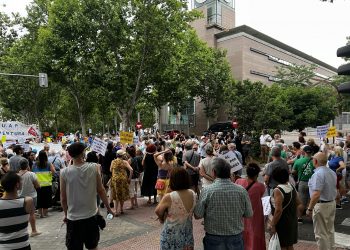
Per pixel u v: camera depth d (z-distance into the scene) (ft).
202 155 47.21
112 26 83.10
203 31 189.57
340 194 33.94
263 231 16.97
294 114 125.39
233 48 181.88
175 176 13.75
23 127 55.01
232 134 72.33
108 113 151.43
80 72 88.43
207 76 134.10
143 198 39.86
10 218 13.46
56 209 34.81
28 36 115.24
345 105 137.59
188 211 13.64
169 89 98.89
